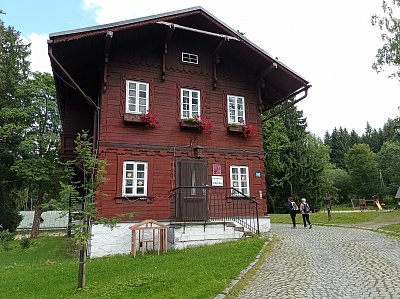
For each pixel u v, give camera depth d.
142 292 6.12
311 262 8.38
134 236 11.34
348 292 5.77
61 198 6.89
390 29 21.89
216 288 6.10
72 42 12.30
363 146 60.47
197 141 14.76
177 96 14.83
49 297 6.58
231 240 12.49
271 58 15.20
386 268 7.41
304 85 16.02
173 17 13.55
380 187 56.56
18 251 14.96
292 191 35.50
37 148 24.30
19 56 28.39
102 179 7.30
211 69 15.90
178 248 11.70
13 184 26.41
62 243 17.98
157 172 13.70
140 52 14.55
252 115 16.34
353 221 20.72
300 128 38.44
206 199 13.82
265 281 6.72
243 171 15.46
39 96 24.91
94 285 7.20
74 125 16.59
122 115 13.59
